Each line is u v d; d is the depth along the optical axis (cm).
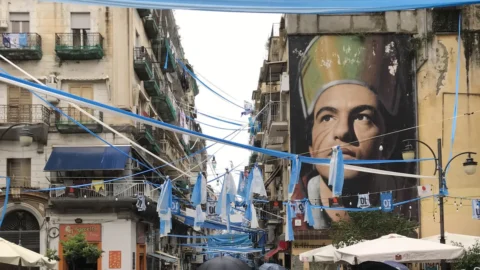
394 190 3066
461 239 1967
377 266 1016
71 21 3431
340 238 2397
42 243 3294
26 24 3425
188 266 6525
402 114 3167
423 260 1523
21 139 1895
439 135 3138
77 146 3344
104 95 3388
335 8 925
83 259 3322
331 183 1497
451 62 3188
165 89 4375
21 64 3384
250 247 4962
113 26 3434
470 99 3158
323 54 3212
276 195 4203
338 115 3166
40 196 3300
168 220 2064
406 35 3231
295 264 3034
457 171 3094
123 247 3291
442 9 3219
